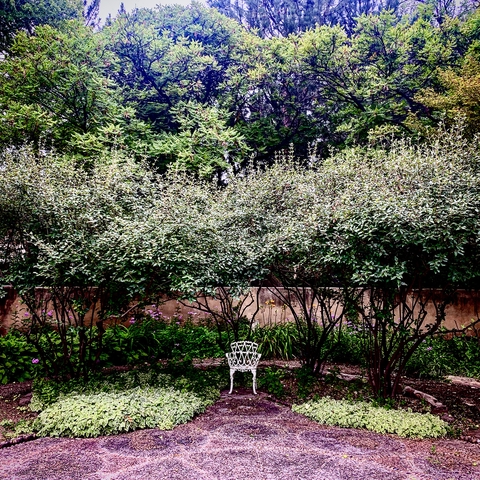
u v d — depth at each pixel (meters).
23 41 10.66
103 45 12.54
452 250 4.28
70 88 10.79
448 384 6.63
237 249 5.68
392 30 12.34
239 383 6.41
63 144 9.95
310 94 14.63
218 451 3.79
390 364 5.38
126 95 13.22
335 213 4.87
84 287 5.76
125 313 6.07
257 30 15.21
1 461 3.58
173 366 6.81
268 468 3.44
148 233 5.20
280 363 7.63
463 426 4.66
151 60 13.68
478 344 8.04
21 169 5.50
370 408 4.88
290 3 16.58
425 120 10.82
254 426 4.51
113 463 3.53
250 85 13.55
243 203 7.02
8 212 5.50
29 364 6.45
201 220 5.75
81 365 5.95
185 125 11.33
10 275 5.50
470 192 4.60
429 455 3.73
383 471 3.39
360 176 6.27
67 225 5.35
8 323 8.09
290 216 6.10
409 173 5.44
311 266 5.27
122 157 8.40
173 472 3.35
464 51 12.18
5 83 10.52
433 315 8.61
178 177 6.95
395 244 4.53
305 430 4.40
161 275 5.32
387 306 5.08
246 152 11.51
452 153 5.90
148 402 4.73
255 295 9.46
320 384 6.22
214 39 14.90
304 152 14.16
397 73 12.10
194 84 13.42
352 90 12.66
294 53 13.25
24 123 9.52
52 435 4.18
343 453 3.77
